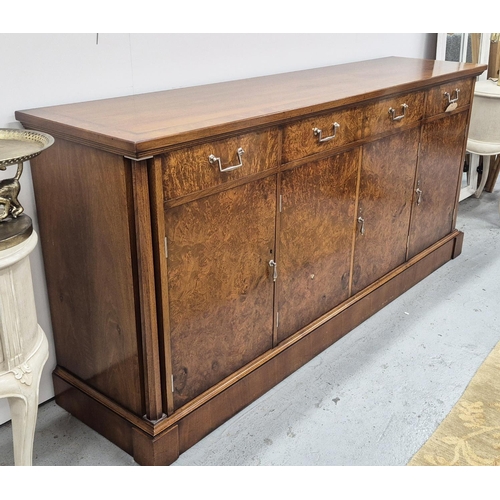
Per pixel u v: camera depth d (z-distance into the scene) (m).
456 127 2.86
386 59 3.04
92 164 1.60
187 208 1.64
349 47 2.91
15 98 1.77
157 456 1.77
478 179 4.15
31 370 1.57
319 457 1.87
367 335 2.52
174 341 1.74
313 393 2.16
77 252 1.79
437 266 3.11
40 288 2.00
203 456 1.86
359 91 2.13
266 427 1.99
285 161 1.91
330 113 2.02
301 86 2.23
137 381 1.76
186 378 1.83
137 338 1.70
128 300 1.67
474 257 3.26
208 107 1.84
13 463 1.85
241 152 1.72
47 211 1.84
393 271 2.75
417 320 2.64
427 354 2.40
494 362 2.34
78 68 1.89
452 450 1.89
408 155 2.56
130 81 2.04
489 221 3.74
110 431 1.91
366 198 2.38
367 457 1.87
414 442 1.93
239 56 2.39
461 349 2.43
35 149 1.48
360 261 2.49
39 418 2.05
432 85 2.53
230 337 1.95
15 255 1.45
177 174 1.57
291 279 2.12
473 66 2.79
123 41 1.98
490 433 1.97
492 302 2.80
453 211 3.12
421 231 2.88
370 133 2.26
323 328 2.35
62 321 1.98
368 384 2.21
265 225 1.92
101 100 1.95
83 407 1.99
